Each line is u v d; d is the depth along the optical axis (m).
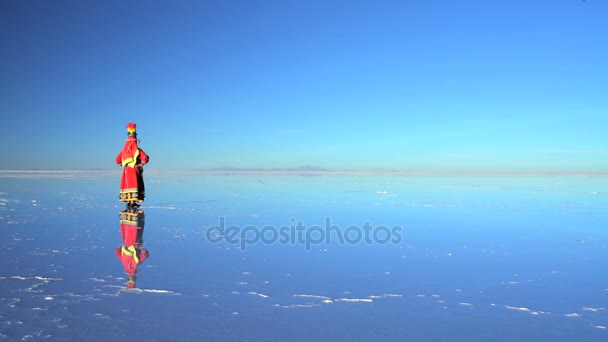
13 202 13.38
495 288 4.77
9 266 5.32
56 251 6.24
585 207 14.66
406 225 9.77
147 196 17.59
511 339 3.36
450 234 8.58
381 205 14.60
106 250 6.40
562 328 3.61
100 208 12.07
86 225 8.85
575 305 4.21
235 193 19.94
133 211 10.54
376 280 5.05
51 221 9.31
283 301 4.19
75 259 5.77
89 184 26.23
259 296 4.33
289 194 19.72
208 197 17.22
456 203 15.82
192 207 13.00
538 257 6.45
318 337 3.31
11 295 4.20
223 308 3.94
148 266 5.49
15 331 3.31
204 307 3.95
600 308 4.12
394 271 5.51
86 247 6.59
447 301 4.28
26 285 4.54
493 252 6.79
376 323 3.64
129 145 10.69
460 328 3.56
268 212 11.88
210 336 3.28
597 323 3.72
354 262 6.01
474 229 9.25
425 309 4.03
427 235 8.45
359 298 4.33
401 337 3.35
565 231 9.05
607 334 3.48
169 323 3.53
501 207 14.42
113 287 4.52
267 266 5.68
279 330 3.43
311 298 4.30
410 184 33.88
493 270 5.60
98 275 4.98
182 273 5.18
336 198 17.64
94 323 3.50
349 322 3.65
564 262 6.11
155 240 7.35
